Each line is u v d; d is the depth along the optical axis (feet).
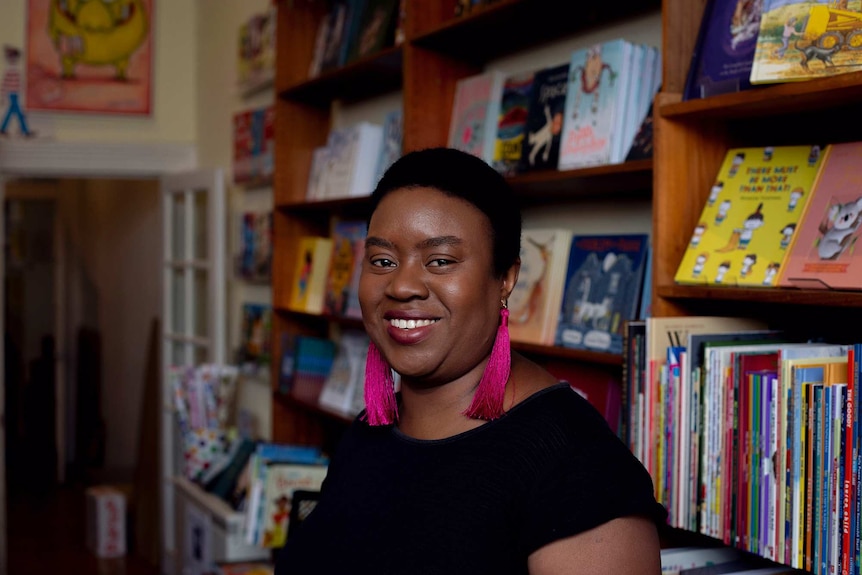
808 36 4.91
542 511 3.31
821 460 4.47
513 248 3.87
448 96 9.17
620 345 6.75
